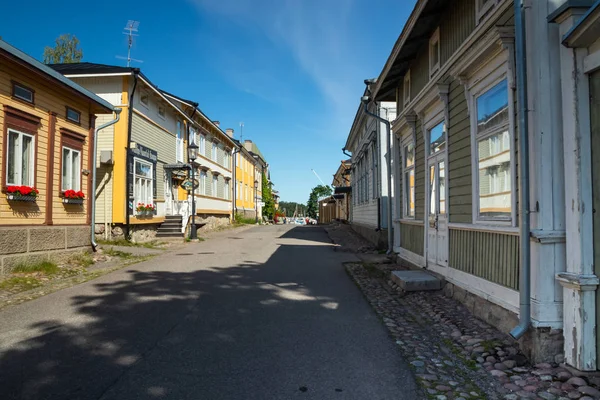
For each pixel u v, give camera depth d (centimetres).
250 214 4297
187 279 877
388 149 1220
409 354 455
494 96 556
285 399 345
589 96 396
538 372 395
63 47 3288
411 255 973
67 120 1067
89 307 634
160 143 1856
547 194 424
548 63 425
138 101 1623
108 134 1517
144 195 1688
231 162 3369
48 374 384
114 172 1509
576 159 396
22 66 868
